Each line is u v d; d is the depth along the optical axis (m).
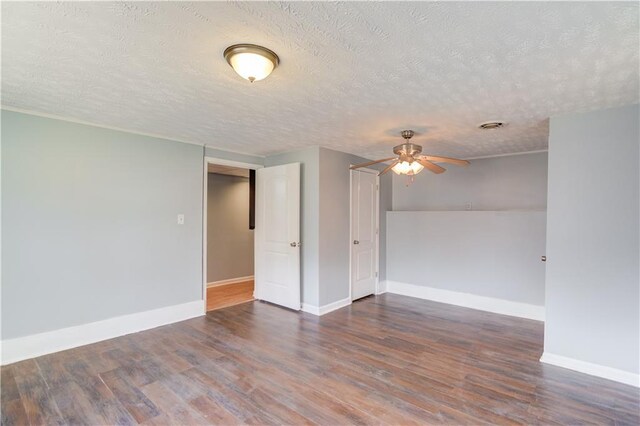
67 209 3.16
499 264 4.39
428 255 5.08
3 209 2.83
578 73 2.05
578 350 2.77
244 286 6.00
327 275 4.43
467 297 4.67
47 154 3.04
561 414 2.17
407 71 2.04
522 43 1.71
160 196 3.81
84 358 2.95
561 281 2.85
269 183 4.78
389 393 2.41
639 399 2.35
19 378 2.59
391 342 3.37
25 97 2.56
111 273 3.44
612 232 2.64
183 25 1.56
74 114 2.97
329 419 2.11
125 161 3.53
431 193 5.40
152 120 3.13
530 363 2.90
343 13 1.46
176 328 3.74
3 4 1.38
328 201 4.43
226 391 2.42
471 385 2.53
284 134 3.63
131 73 2.10
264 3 1.39
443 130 3.42
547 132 3.48
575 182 2.79
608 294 2.65
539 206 4.49
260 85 2.28
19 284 2.91
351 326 3.84
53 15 1.48
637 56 1.83
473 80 2.17
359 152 4.69
